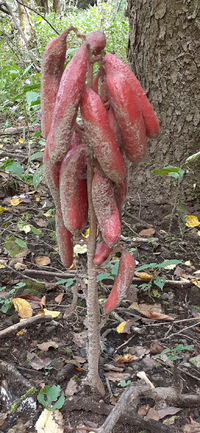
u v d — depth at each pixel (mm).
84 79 1091
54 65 1213
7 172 3797
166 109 3205
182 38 2934
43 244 2957
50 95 1253
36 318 2127
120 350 2105
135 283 2598
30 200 3547
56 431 1638
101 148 1118
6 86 5441
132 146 1208
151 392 1763
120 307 2414
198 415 1726
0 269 2613
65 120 1108
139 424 1653
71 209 1285
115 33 7297
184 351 2094
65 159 1234
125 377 1914
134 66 3332
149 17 3021
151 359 2037
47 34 7305
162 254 2918
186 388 1867
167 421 1687
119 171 1173
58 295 2463
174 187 3395
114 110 1148
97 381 1739
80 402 1747
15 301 2279
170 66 3064
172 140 3268
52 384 1849
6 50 6980
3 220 3201
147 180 3480
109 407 1727
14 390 1816
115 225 1251
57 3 13258
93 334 1605
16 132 4672
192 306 2445
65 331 2180
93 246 1437
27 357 1989
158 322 2324
